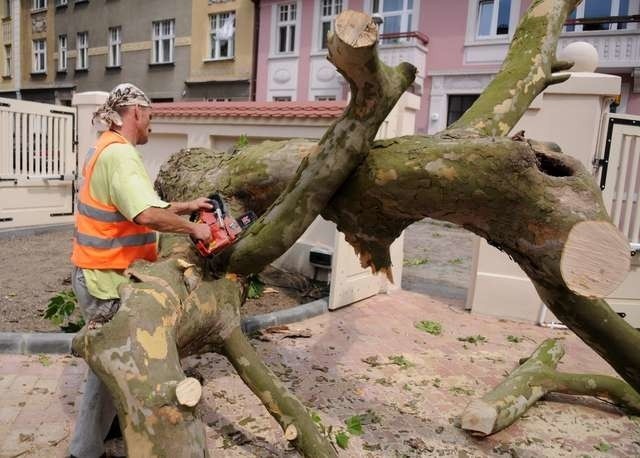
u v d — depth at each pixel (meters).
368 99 1.99
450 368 4.14
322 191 2.17
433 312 5.64
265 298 5.73
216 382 3.62
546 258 1.98
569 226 1.91
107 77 23.80
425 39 16.16
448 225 13.34
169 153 8.41
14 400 3.21
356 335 4.75
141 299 2.04
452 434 3.17
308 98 18.50
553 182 1.94
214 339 2.48
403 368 4.09
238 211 2.72
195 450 1.85
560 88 5.15
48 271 6.25
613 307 5.45
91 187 2.37
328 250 6.06
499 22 15.38
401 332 4.92
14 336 3.89
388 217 2.31
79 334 2.04
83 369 3.68
